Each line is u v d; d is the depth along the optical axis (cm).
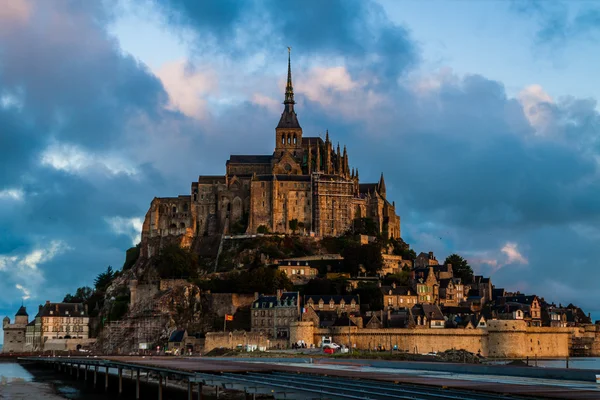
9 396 19862
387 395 11406
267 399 17762
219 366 17350
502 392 11556
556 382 13800
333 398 11712
